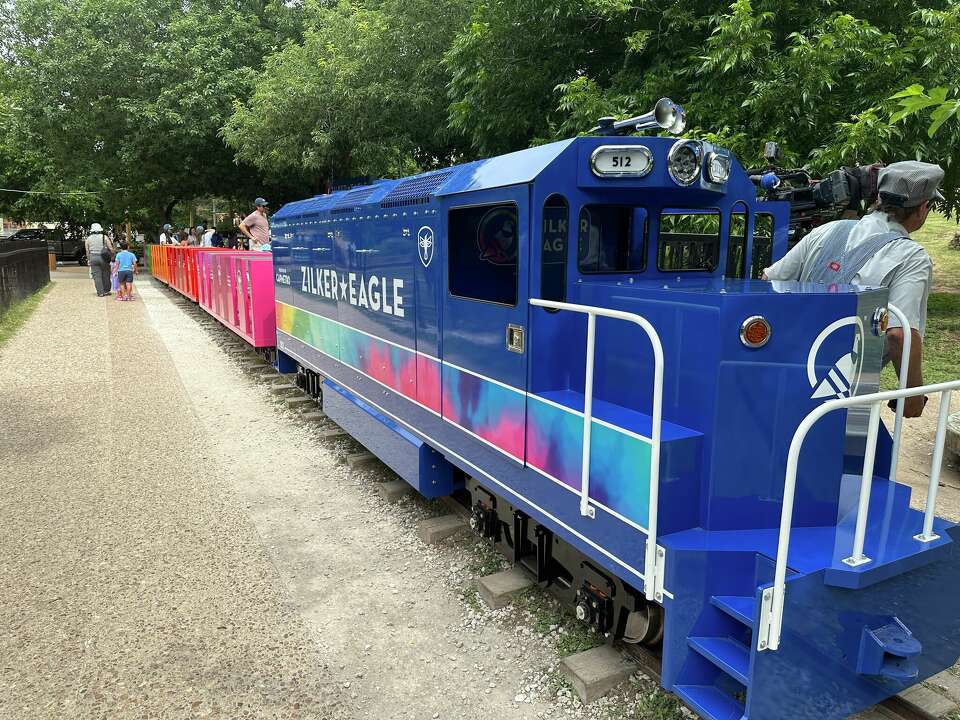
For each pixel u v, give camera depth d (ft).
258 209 44.45
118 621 12.30
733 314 8.77
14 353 35.73
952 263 59.88
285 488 18.39
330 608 12.76
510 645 11.60
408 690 10.57
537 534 12.40
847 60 24.97
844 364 9.16
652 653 10.78
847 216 13.41
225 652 11.44
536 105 35.78
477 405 12.91
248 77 71.15
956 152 28.43
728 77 26.94
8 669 11.00
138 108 71.05
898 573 8.34
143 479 18.93
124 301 59.82
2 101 89.15
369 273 17.71
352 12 55.83
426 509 16.94
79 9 74.02
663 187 11.12
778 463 9.11
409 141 53.52
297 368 28.84
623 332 10.42
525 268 10.98
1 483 18.54
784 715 8.05
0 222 182.60
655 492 8.66
